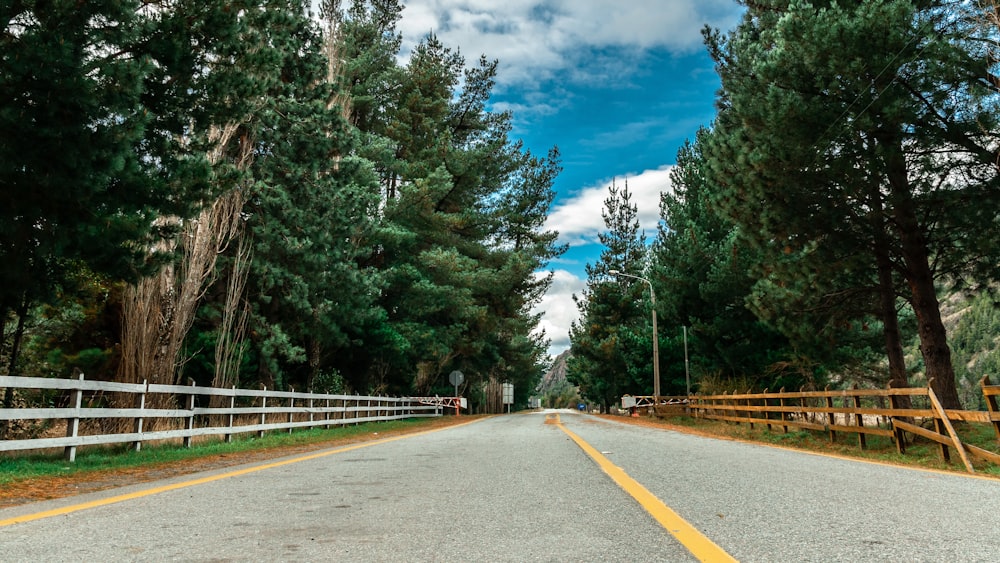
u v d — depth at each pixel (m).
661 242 36.47
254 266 20.39
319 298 23.20
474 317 35.56
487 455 9.59
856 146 14.44
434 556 3.28
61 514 4.76
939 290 18.09
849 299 18.19
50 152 8.13
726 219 17.83
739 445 12.32
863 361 27.30
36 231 9.14
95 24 8.84
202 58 10.49
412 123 37.09
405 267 32.12
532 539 3.67
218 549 3.48
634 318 52.97
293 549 3.46
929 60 12.95
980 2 12.74
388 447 11.99
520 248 44.09
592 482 6.29
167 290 14.64
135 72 8.63
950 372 14.91
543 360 75.12
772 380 27.19
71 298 14.48
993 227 14.12
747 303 19.53
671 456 9.33
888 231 16.20
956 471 8.89
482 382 63.69
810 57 14.19
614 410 57.53
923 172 14.59
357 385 32.28
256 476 7.31
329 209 21.48
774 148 15.16
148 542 3.68
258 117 18.81
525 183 46.25
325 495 5.61
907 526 4.01
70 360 17.14
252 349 22.78
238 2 10.51
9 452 9.78
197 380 21.69
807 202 15.69
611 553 3.31
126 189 9.48
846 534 3.76
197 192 10.46
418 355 34.72
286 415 19.50
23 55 7.73
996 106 12.95
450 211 39.59
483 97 42.22
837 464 8.52
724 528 3.95
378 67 36.38
